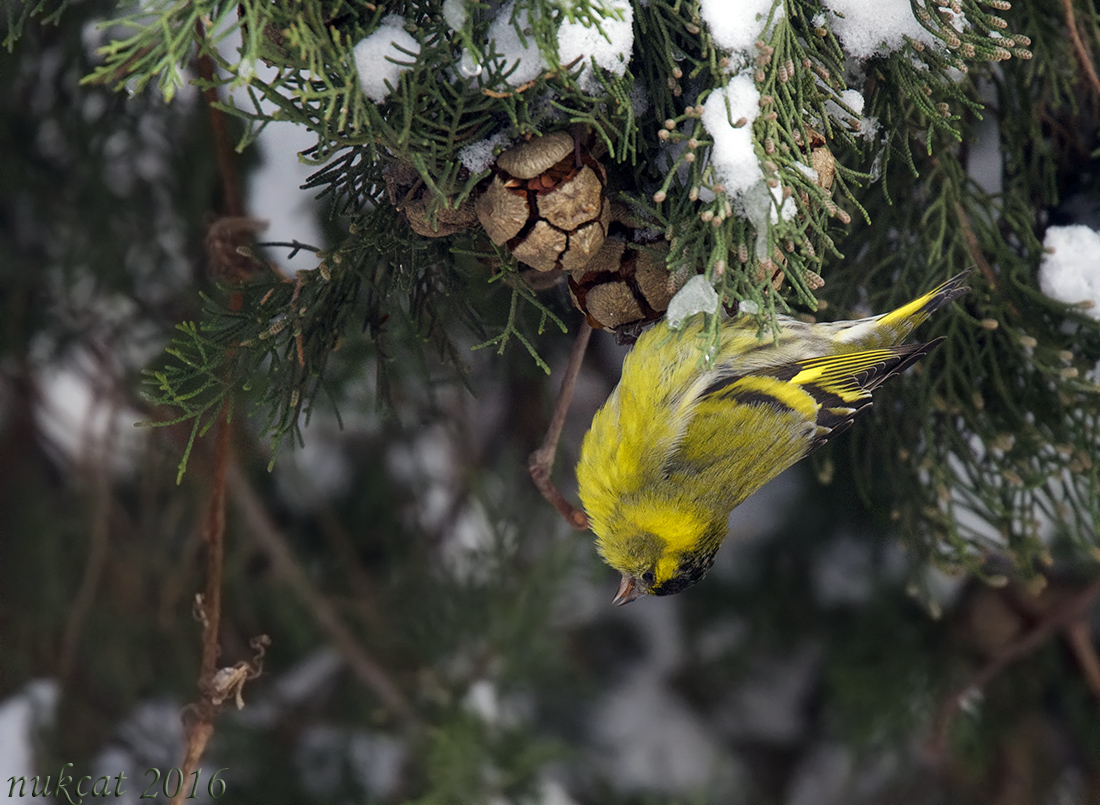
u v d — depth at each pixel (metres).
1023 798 3.88
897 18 3.72
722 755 3.93
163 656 3.88
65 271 3.86
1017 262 3.79
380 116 3.70
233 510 3.88
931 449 3.80
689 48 3.72
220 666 3.88
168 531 3.88
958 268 3.79
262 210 3.85
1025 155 3.80
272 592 3.88
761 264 3.71
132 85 3.84
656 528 3.79
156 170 3.85
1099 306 3.78
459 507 3.90
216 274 3.79
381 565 3.90
